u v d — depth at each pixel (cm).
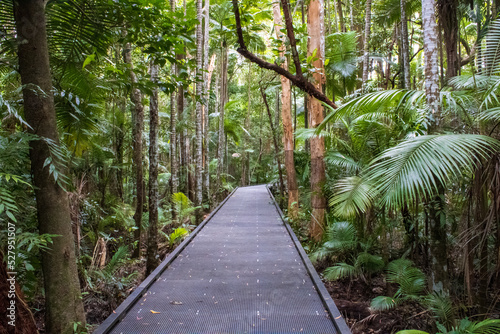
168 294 351
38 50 240
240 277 405
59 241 247
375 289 457
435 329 326
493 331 255
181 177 1133
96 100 397
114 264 452
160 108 1433
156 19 339
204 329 274
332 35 806
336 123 634
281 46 446
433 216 313
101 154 590
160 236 796
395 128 416
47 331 245
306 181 910
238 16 380
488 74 306
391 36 1051
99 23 327
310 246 611
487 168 273
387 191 244
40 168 242
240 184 2378
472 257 321
